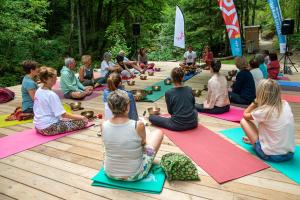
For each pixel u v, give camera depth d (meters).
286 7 19.16
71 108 4.92
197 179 2.70
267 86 2.84
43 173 2.91
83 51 15.10
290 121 2.87
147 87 6.60
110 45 15.58
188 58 9.05
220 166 2.93
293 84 6.66
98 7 15.86
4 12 10.25
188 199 2.44
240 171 2.82
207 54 8.88
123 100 2.39
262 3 17.97
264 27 23.25
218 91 4.41
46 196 2.54
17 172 2.94
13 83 10.43
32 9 10.97
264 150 2.98
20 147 3.48
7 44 11.30
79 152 3.34
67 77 5.66
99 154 3.28
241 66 5.02
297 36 15.66
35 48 12.70
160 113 4.65
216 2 14.38
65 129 3.85
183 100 3.77
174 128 3.79
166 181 2.69
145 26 17.22
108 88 3.36
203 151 3.25
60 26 16.36
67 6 16.20
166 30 16.78
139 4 16.03
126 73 7.48
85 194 2.54
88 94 5.91
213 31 14.91
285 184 2.62
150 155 2.71
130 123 2.43
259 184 2.63
